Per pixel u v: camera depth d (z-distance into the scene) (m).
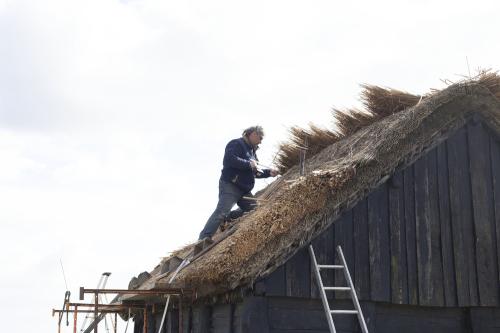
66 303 7.77
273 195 8.38
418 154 8.05
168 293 7.71
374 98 9.70
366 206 7.72
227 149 9.17
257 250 6.75
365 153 7.53
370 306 7.52
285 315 7.18
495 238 8.32
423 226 7.96
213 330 8.05
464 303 7.95
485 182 8.42
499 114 8.30
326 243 7.43
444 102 7.93
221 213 9.09
